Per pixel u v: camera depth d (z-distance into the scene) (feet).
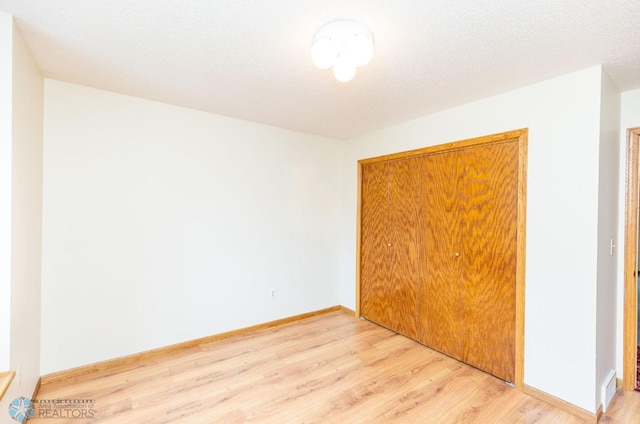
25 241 5.61
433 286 9.11
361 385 7.20
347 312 12.41
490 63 6.00
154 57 5.94
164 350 8.62
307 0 4.23
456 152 8.52
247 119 9.98
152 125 8.37
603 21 4.62
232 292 9.93
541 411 6.37
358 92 7.52
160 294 8.57
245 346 9.21
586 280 6.15
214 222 9.51
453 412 6.28
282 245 11.10
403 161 10.09
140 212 8.23
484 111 7.83
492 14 4.49
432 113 9.07
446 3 4.24
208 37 5.24
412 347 9.25
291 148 11.25
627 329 7.11
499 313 7.58
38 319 6.64
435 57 5.77
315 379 7.43
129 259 8.08
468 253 8.23
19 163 5.22
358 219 11.83
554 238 6.61
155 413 6.11
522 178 7.07
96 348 7.63
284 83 7.07
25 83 5.46
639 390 7.03
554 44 5.29
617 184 7.08
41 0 4.30
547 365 6.68
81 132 7.36
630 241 7.09
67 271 7.22
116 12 4.58
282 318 11.14
